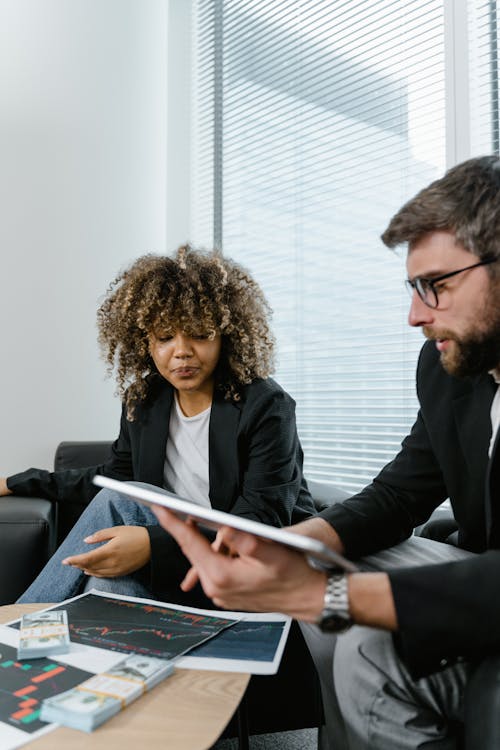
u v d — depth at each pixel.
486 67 1.65
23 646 0.78
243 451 1.34
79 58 2.22
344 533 0.97
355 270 1.97
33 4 2.12
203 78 2.59
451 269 0.78
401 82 1.84
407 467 1.08
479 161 0.80
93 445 1.90
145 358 1.46
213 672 0.76
